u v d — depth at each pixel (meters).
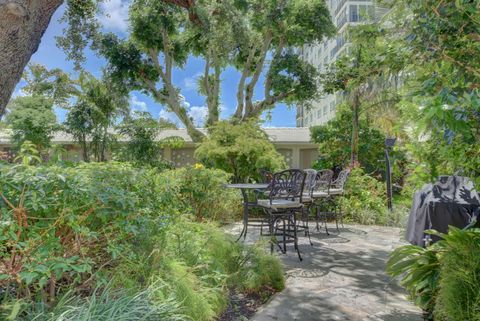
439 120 1.81
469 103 1.67
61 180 1.82
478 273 2.14
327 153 11.64
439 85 1.91
